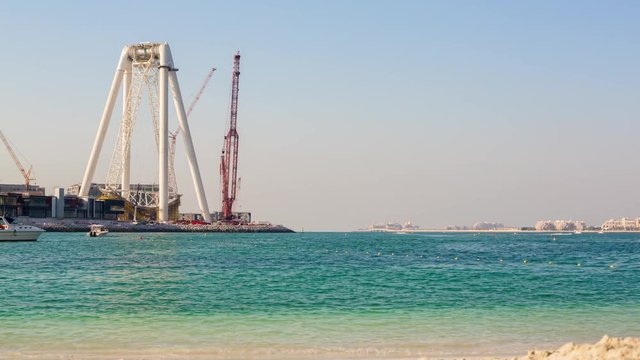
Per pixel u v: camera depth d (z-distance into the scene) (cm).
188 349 2542
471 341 2706
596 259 9581
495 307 3791
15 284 5116
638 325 3122
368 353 2470
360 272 6538
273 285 5078
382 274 6259
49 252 10619
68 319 3284
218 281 5434
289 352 2486
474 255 10838
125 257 9300
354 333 2894
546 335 2847
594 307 3791
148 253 10569
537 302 4034
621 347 2109
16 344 2638
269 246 14775
